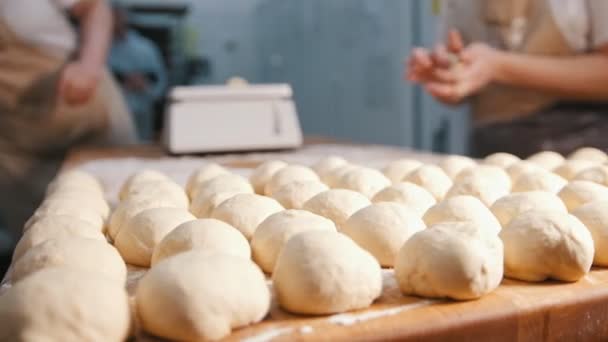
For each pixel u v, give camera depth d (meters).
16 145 1.98
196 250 0.69
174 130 1.80
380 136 3.02
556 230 0.76
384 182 1.05
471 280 0.70
